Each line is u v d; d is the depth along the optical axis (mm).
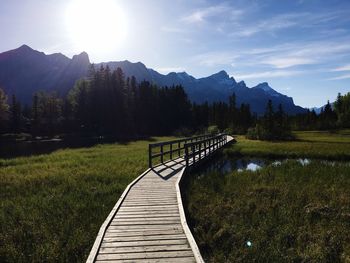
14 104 85312
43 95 106438
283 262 6652
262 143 39312
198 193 11914
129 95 83125
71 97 90375
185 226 7156
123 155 25078
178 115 87500
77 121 81062
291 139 48438
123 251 5965
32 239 7523
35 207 9992
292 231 8180
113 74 77312
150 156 15633
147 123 81375
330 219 9125
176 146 35438
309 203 10594
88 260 5492
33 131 81188
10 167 18703
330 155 25781
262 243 7477
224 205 10375
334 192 12008
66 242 7324
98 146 38688
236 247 7289
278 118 56781
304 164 19891
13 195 11852
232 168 20281
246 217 9203
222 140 32969
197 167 18672
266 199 11133
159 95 88375
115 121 74750
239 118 91188
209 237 7824
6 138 71000
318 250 7102
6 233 7785
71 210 9617
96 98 73938
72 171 16906
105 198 11055
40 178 14789
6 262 6535
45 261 6512
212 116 96188
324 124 87125
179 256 5750
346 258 6801
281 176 15281
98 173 15930
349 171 16469
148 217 8000
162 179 12945
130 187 11375
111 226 7340
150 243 6340
